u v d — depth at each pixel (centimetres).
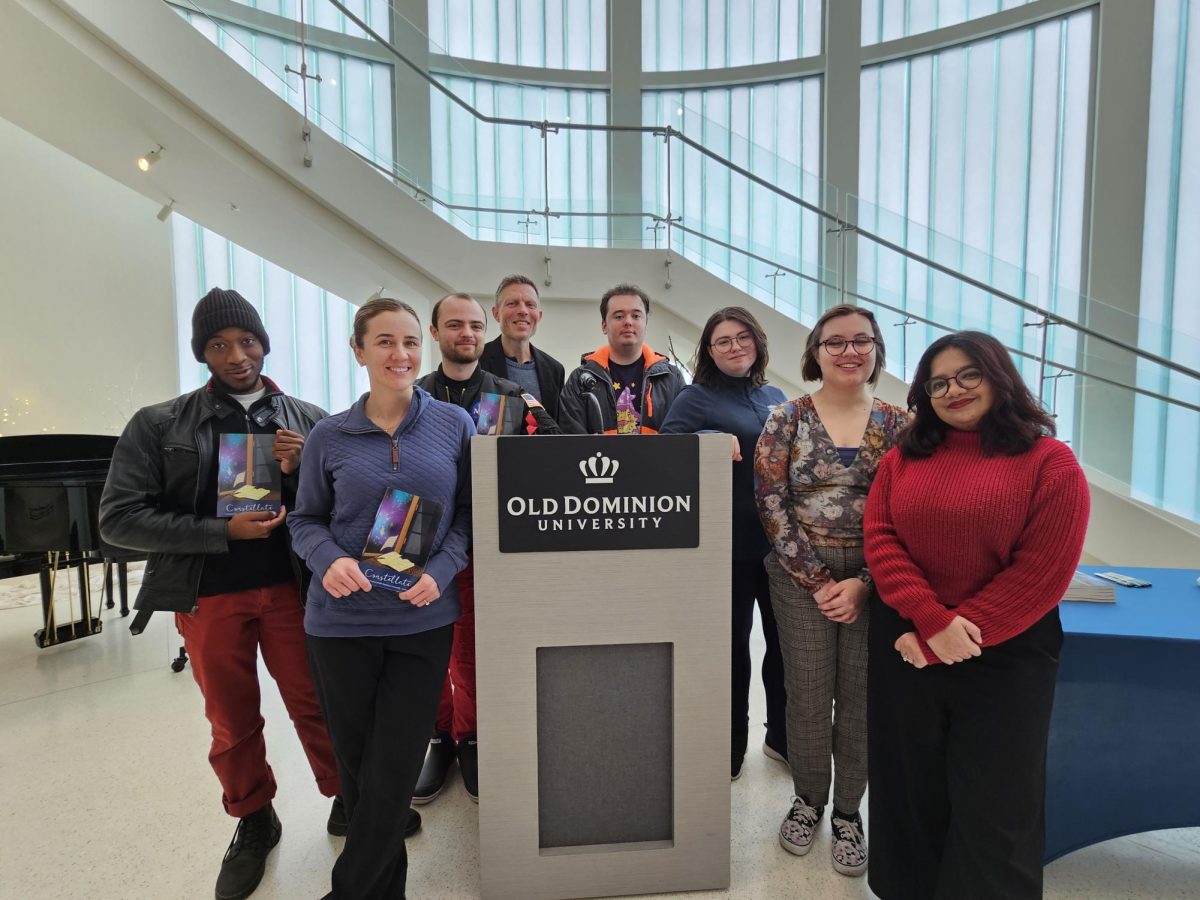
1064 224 512
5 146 497
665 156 465
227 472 155
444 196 434
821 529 157
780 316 457
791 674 164
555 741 146
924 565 128
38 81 309
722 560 144
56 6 289
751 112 609
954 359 125
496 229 446
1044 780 121
